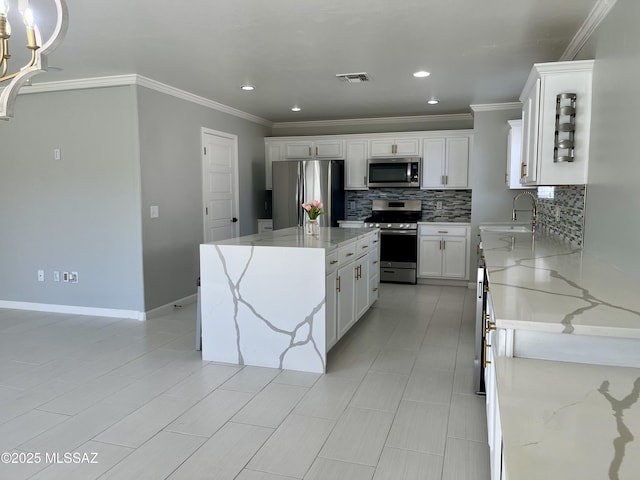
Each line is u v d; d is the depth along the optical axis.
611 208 2.55
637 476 0.79
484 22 3.10
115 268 4.78
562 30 3.23
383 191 7.24
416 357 3.67
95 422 2.64
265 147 7.37
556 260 2.71
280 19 3.05
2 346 3.92
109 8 2.85
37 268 5.08
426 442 2.43
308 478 2.13
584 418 1.03
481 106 5.92
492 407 1.76
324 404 2.86
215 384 3.15
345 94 5.34
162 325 4.54
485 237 4.04
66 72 4.35
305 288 3.34
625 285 2.01
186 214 5.38
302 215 6.75
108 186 4.71
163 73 4.39
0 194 5.12
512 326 1.49
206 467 2.21
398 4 2.81
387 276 6.68
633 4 2.25
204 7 2.84
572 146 3.01
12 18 2.98
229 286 3.51
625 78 2.35
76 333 4.28
